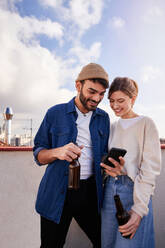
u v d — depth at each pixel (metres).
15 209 1.69
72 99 1.37
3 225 1.67
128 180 1.14
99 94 1.16
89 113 1.33
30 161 1.72
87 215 1.30
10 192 1.68
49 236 1.18
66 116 1.29
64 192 1.16
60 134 1.25
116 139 1.26
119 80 1.20
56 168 1.20
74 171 1.10
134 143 1.16
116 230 1.15
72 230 1.74
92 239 1.37
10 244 1.68
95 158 1.27
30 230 1.71
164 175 1.83
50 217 1.15
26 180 1.71
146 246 1.07
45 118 1.29
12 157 1.69
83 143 1.28
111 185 1.19
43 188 1.22
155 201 1.81
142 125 1.14
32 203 1.72
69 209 1.20
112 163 1.10
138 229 1.04
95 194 1.30
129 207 1.10
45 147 1.27
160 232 1.82
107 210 1.19
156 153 1.08
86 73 1.14
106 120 1.40
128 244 1.04
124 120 1.25
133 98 1.27
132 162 1.14
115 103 1.20
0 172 1.67
